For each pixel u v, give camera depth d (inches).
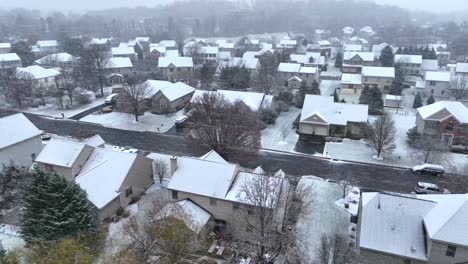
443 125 2244.1
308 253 1285.7
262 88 3344.0
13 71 3531.0
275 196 1285.7
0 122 1908.2
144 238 1211.9
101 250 1217.4
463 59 5383.9
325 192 1710.1
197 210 1403.8
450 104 2336.4
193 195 1425.9
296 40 6963.6
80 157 1696.6
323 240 1261.1
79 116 2842.0
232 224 1400.1
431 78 3432.6
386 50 4525.1
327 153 2169.0
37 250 1093.8
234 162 1972.2
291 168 1973.4
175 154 2140.7
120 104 2918.3
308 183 1770.4
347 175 1888.5
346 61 4512.8
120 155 1642.5
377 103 2913.4
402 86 3639.3
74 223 1258.0
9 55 4426.7
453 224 1082.7
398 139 2374.5
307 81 3850.9
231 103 2352.4
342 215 1525.6
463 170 1936.5
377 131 2096.5
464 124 2214.6
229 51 5580.7
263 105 2701.8
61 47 5880.9
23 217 1326.3
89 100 3211.1
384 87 3587.6
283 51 4975.4
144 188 1704.0
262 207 1238.9
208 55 5017.2
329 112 2471.7
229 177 1427.2
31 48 5556.1
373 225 1192.2
